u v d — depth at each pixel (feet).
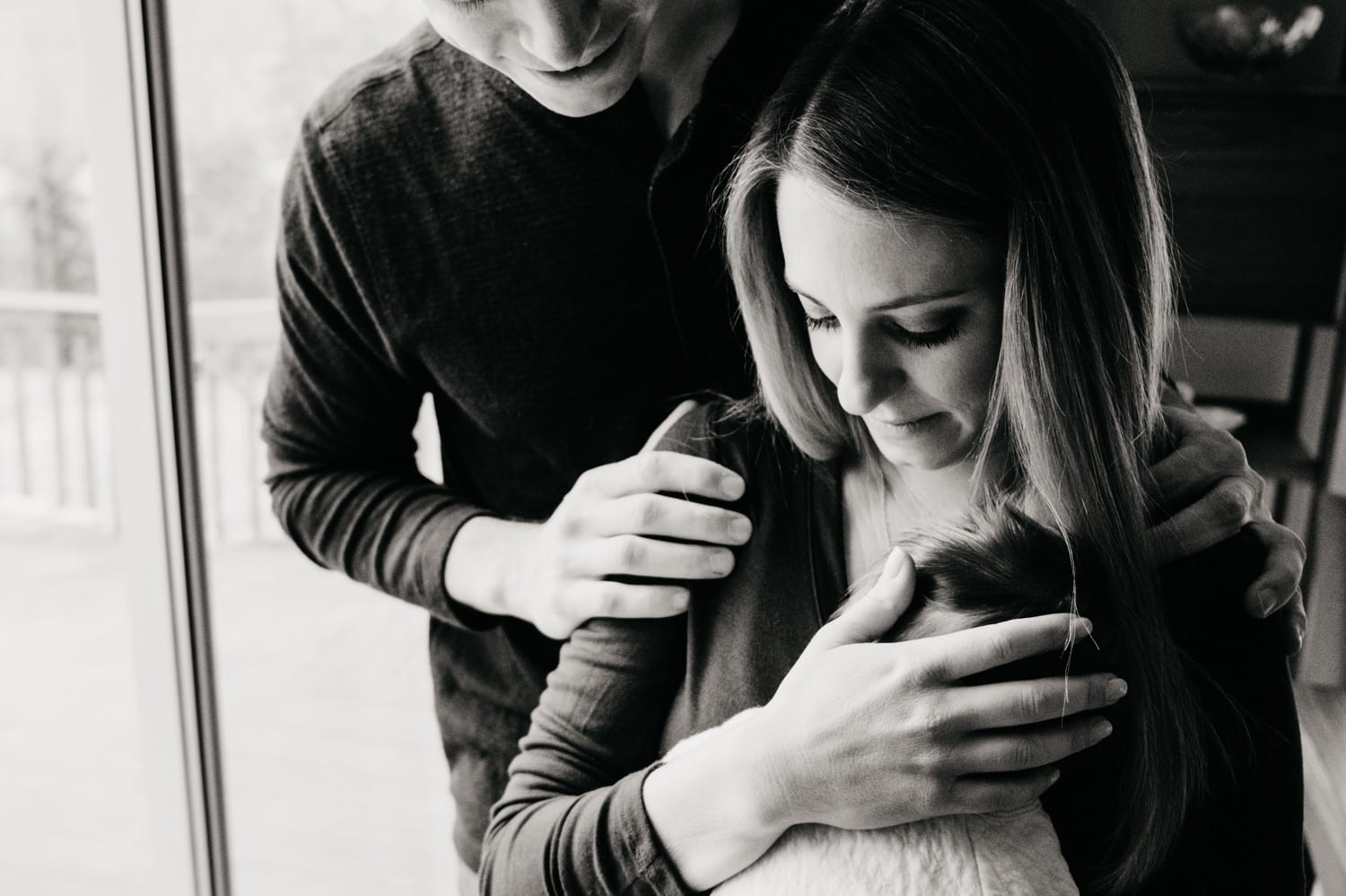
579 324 3.47
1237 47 5.93
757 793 2.27
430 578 3.52
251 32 20.80
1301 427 6.48
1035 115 2.26
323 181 3.47
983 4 2.28
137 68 4.31
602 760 2.85
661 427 3.20
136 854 10.09
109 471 15.89
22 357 16.25
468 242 3.43
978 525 2.49
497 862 2.77
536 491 3.78
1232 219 5.94
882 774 2.18
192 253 21.44
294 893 8.96
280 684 12.21
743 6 3.03
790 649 2.74
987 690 2.20
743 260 2.61
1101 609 2.35
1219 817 2.48
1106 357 2.39
